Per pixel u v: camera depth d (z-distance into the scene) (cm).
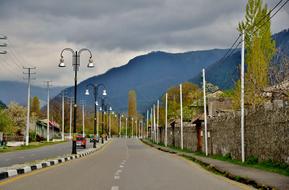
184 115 8625
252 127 2977
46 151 5806
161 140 10375
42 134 13038
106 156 4562
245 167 2544
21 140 10462
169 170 2517
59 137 15338
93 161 3550
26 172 2338
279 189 1455
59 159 3403
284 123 2358
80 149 6650
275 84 3164
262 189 1563
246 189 1561
